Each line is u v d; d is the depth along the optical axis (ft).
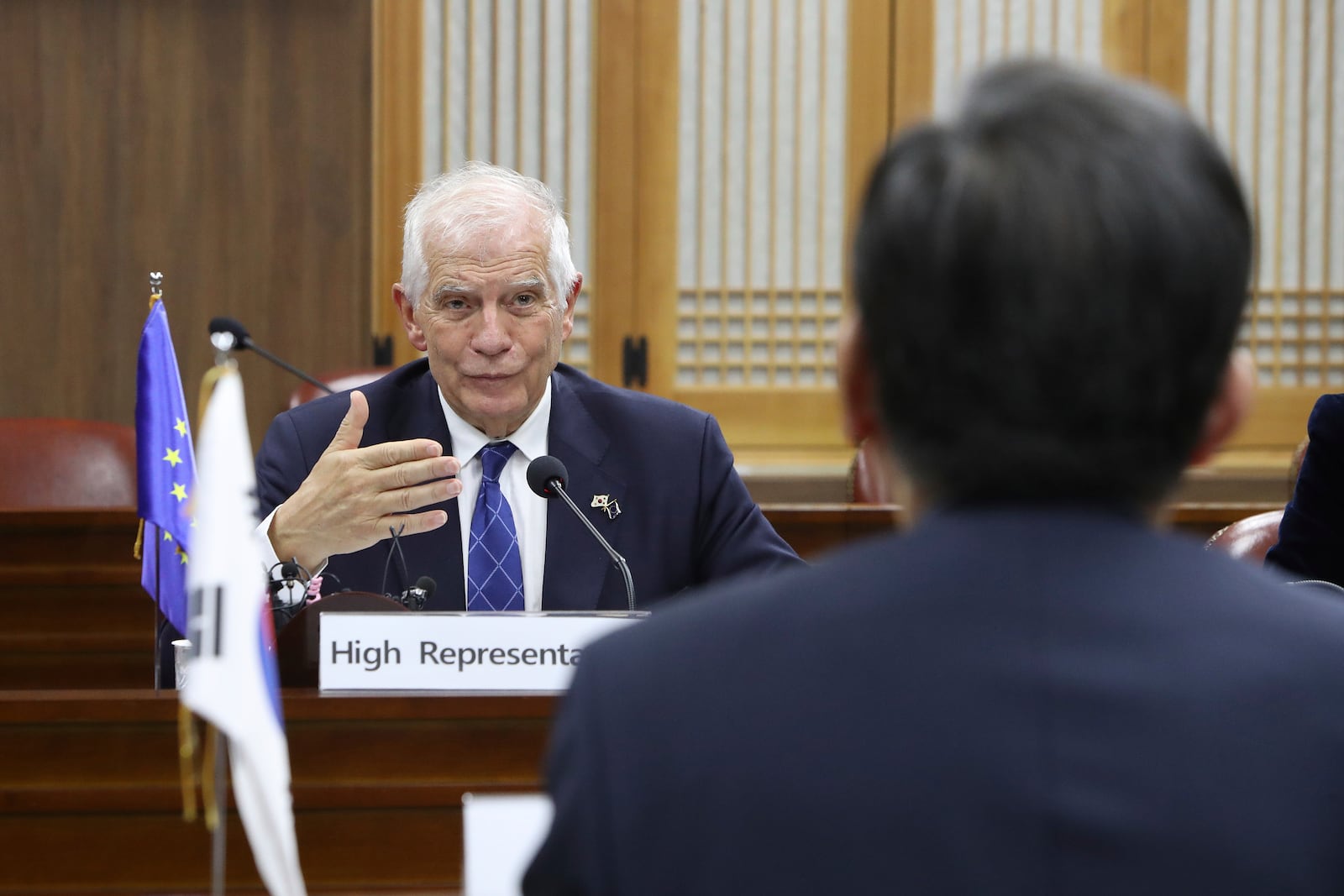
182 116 25.85
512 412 11.60
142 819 7.03
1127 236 3.16
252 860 7.02
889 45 26.91
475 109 26.05
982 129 3.35
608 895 3.17
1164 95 3.45
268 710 5.31
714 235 26.81
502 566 11.53
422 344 12.32
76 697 7.13
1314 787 2.97
